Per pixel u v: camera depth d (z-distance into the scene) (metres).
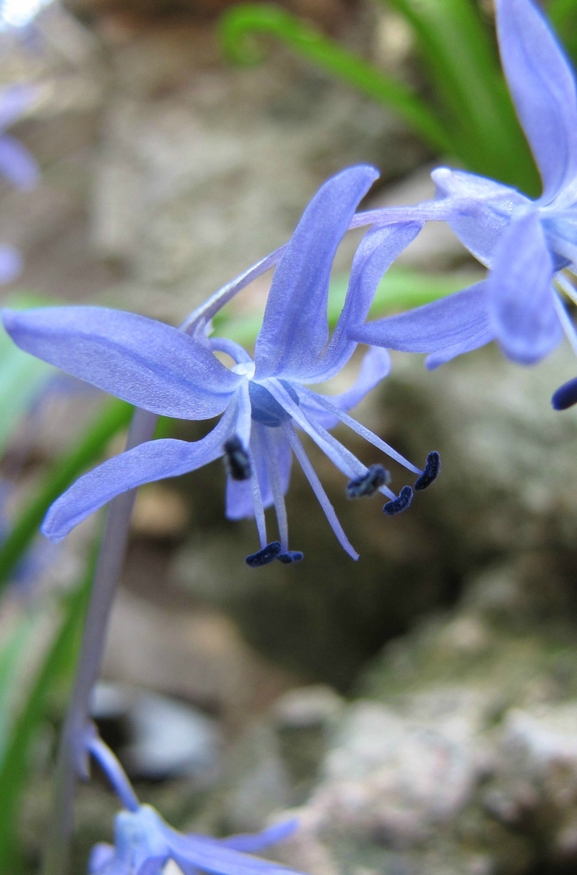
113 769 0.08
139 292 0.26
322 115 0.26
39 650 0.19
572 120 0.06
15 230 0.36
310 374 0.07
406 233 0.07
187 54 0.28
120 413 0.12
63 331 0.06
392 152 0.25
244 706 0.23
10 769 0.12
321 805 0.12
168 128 0.28
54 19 0.35
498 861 0.12
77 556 0.24
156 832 0.08
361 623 0.21
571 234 0.07
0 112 0.17
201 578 0.23
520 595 0.16
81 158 0.36
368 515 0.18
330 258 0.07
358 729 0.13
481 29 0.17
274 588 0.22
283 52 0.27
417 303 0.13
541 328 0.06
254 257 0.25
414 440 0.17
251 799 0.14
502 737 0.12
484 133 0.17
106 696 0.21
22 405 0.12
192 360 0.07
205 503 0.23
